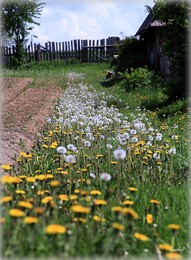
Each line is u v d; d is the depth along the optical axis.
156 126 10.10
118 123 9.06
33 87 18.88
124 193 4.57
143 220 4.02
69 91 17.06
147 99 15.23
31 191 4.51
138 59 25.05
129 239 3.47
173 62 16.09
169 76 18.97
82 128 8.65
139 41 26.89
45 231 3.09
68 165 5.48
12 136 8.28
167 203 4.61
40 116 11.04
